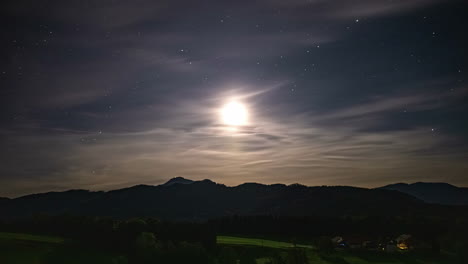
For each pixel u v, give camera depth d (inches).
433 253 2893.7
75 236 2719.0
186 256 2262.6
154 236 2475.4
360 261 2699.3
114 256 2336.4
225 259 2313.0
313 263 2496.3
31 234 2854.3
